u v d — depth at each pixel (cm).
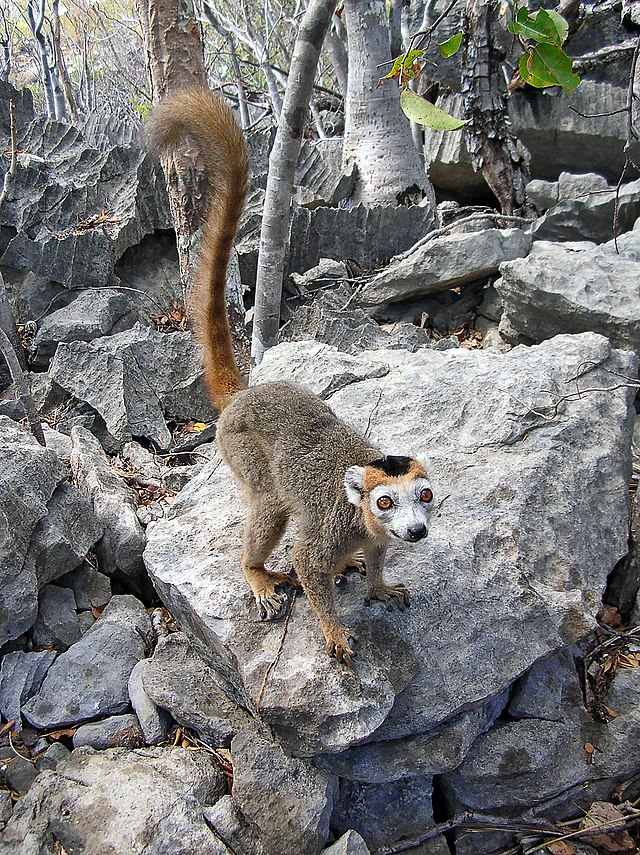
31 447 80
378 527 56
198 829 56
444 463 82
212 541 74
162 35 119
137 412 111
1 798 60
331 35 232
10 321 105
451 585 67
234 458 67
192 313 79
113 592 84
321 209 150
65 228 140
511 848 67
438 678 63
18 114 157
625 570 82
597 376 92
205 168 118
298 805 58
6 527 70
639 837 67
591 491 80
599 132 158
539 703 70
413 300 143
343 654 59
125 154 150
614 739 69
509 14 146
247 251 142
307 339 127
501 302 131
